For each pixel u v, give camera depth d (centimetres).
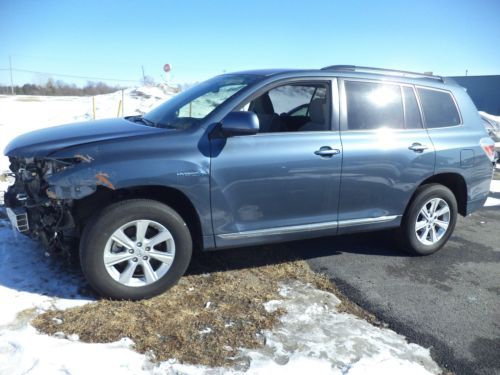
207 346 289
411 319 348
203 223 349
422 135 441
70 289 343
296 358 284
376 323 340
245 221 366
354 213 416
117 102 2141
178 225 336
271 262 434
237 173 349
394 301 375
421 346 313
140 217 323
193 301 345
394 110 430
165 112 406
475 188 488
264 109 382
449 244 524
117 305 327
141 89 2386
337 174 391
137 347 281
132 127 367
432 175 448
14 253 388
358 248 489
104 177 305
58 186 302
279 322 325
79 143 317
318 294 375
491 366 297
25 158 316
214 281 382
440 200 468
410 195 443
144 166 316
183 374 259
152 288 338
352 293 384
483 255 495
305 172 375
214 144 342
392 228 451
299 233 394
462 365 296
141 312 322
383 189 421
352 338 312
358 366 280
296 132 379
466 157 467
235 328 312
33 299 323
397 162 421
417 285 409
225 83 407
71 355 263
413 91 446
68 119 1702
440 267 454
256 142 358
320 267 433
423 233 469
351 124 404
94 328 296
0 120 1523
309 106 397
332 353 292
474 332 336
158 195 348
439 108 463
